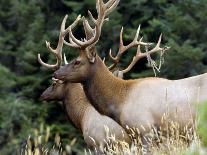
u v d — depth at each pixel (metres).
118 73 28.34
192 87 24.50
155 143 24.02
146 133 24.80
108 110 25.84
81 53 26.22
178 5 60.75
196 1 59.72
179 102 24.45
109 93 25.80
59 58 29.16
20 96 59.09
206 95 24.11
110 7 26.39
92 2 60.19
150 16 59.78
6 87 59.31
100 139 28.44
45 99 30.45
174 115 24.44
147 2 60.56
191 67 55.47
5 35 64.69
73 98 30.02
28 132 50.97
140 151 23.89
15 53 62.41
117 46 58.38
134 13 60.81
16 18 64.94
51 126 52.50
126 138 27.64
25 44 62.25
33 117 56.91
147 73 54.69
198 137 18.17
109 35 58.44
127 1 60.66
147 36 57.66
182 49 54.56
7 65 64.25
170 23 58.47
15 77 60.00
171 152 21.12
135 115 25.06
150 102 24.92
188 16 58.53
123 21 60.47
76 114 29.97
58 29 63.22
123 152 22.97
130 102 25.38
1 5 66.56
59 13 64.62
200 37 59.53
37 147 20.20
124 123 25.45
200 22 59.44
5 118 55.53
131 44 28.14
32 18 64.50
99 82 25.97
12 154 48.16
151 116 24.83
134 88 25.52
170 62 54.69
